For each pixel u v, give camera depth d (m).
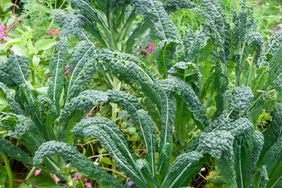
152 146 2.08
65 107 2.10
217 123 2.08
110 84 2.66
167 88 2.08
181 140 2.31
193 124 2.38
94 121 2.00
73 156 1.99
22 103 2.21
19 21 3.43
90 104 2.05
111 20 2.69
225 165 1.99
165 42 2.20
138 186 2.07
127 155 2.06
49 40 2.88
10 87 2.26
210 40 2.26
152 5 2.43
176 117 2.25
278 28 4.10
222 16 2.36
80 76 2.21
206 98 2.62
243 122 1.98
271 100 2.26
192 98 2.12
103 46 2.81
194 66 2.08
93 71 2.22
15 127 2.01
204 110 2.19
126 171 2.02
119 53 2.19
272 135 2.23
